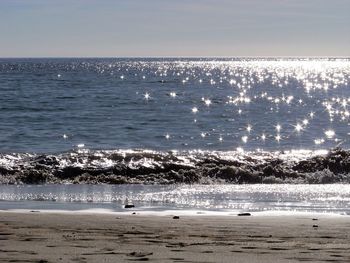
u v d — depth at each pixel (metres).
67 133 38.88
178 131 40.91
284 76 150.75
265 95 78.75
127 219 11.70
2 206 14.84
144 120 47.47
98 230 9.87
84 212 13.33
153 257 7.06
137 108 57.56
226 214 13.19
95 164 24.02
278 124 46.06
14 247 7.82
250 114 53.84
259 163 24.39
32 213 12.68
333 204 15.44
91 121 46.06
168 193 18.05
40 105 58.53
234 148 33.41
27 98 66.81
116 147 33.19
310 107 61.72
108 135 38.38
